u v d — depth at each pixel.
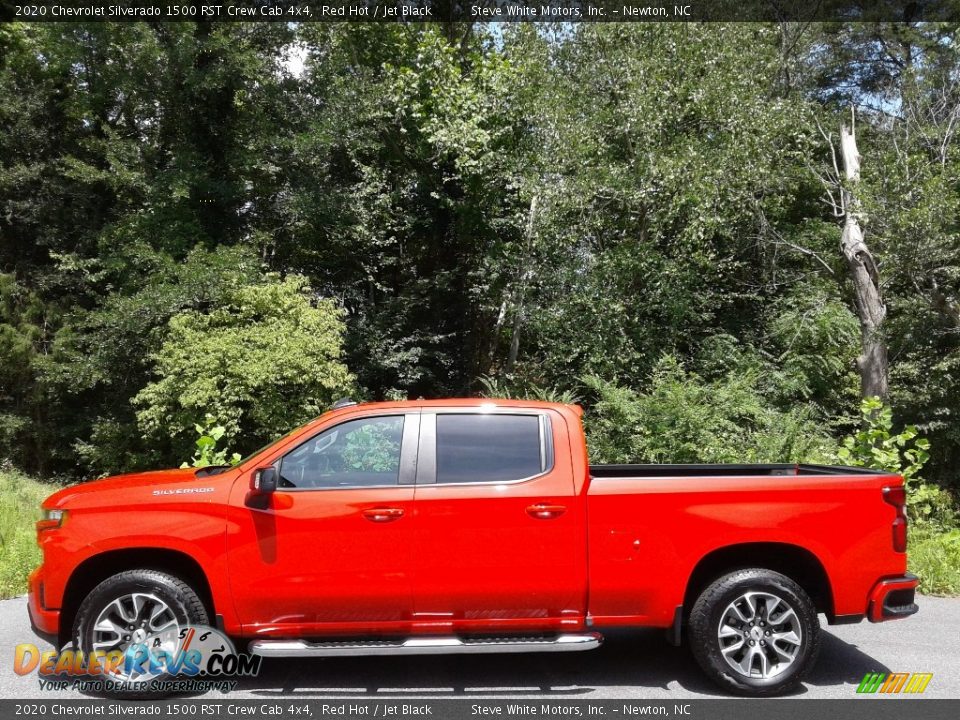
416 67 19.95
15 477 14.88
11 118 19.55
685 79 17.55
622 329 16.88
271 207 19.27
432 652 4.51
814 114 18.59
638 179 16.67
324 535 4.64
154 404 14.32
